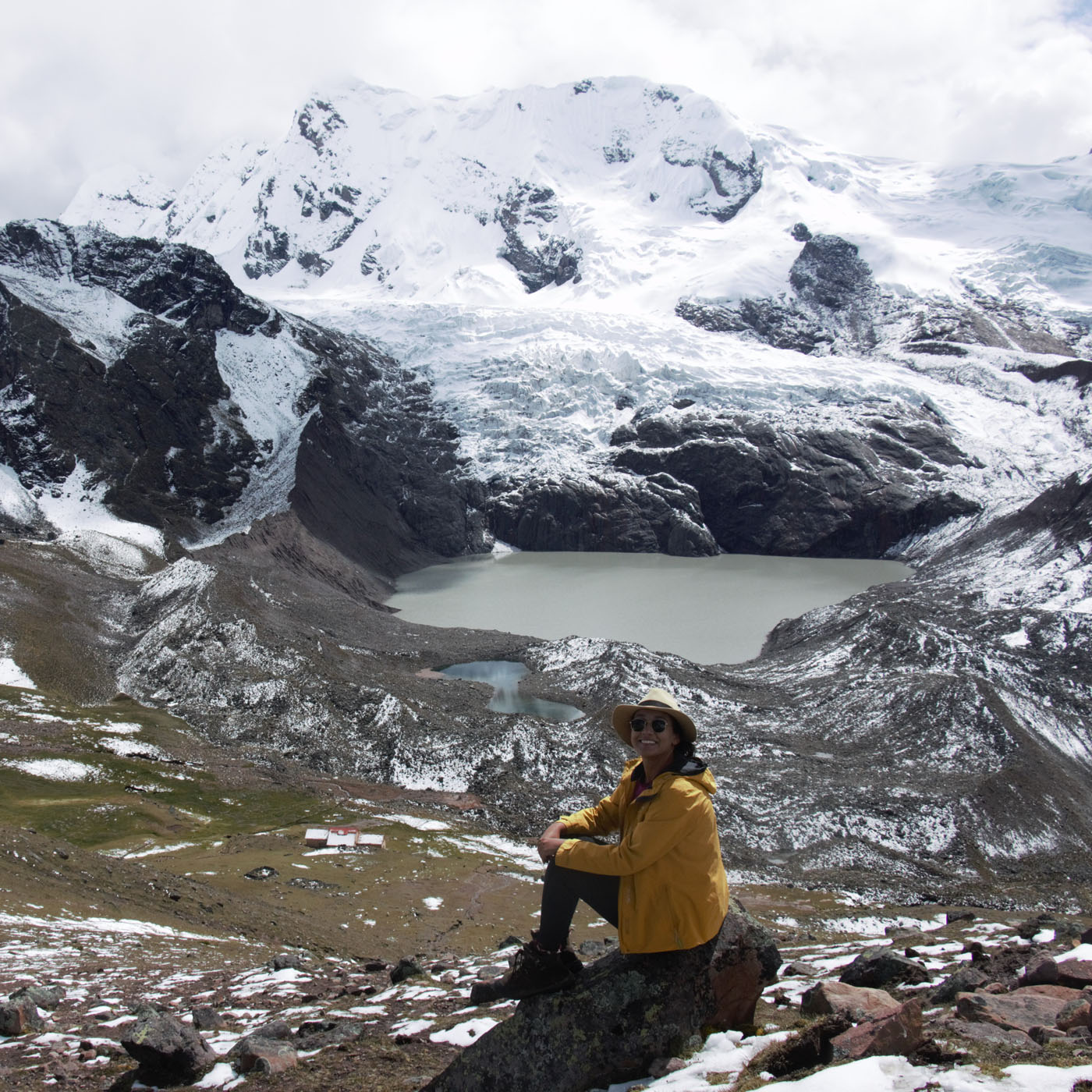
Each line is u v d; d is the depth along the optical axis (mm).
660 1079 8234
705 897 8781
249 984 22797
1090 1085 6406
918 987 14000
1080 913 64250
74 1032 16453
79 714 90438
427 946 45125
